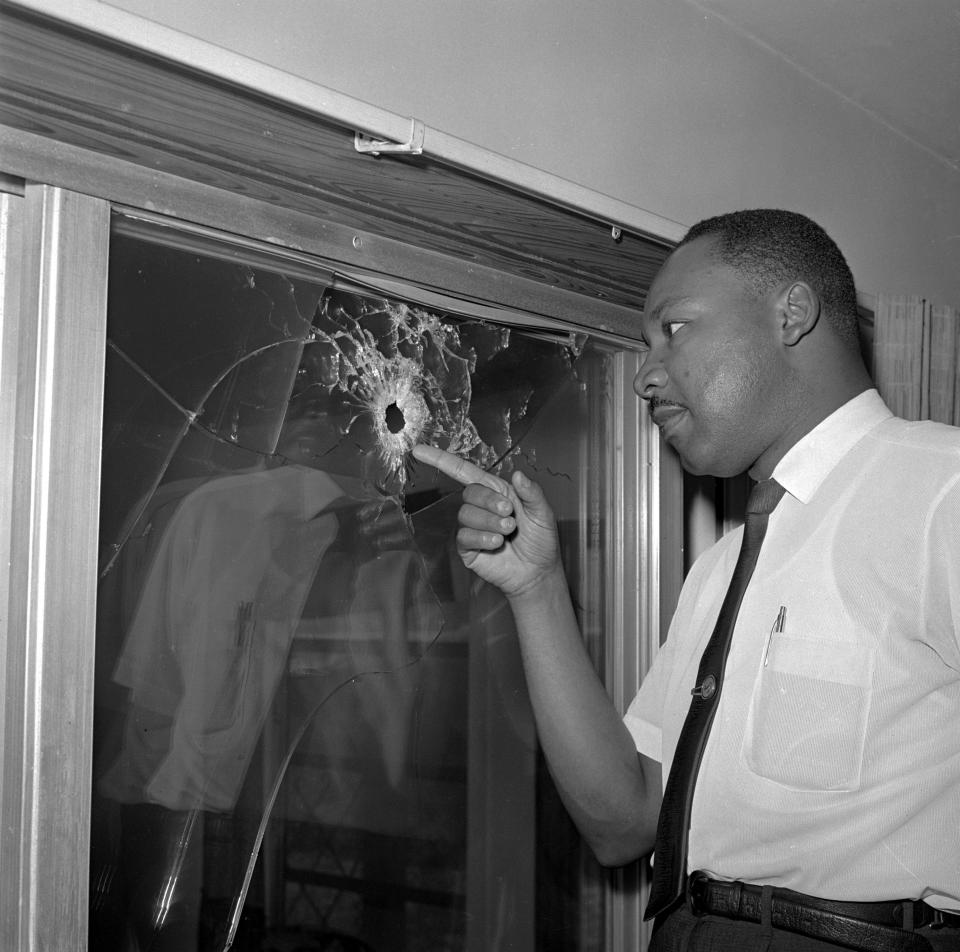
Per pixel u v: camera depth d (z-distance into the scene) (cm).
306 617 121
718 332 114
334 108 109
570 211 144
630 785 129
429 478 136
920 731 102
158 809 105
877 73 223
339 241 117
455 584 141
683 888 113
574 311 149
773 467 120
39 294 93
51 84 90
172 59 95
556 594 130
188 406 108
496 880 146
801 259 116
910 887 100
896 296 221
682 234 160
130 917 102
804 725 106
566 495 158
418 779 135
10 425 96
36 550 93
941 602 101
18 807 92
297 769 121
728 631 115
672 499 172
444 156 121
